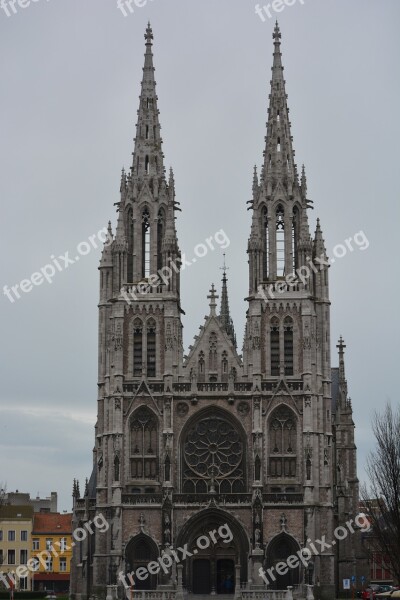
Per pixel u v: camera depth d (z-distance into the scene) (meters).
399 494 115.94
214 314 162.12
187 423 158.75
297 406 158.00
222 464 157.88
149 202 167.12
